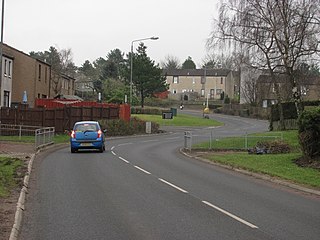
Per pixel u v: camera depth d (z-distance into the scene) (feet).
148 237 27.02
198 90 419.74
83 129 90.22
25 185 45.85
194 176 57.62
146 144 120.26
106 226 29.73
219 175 59.77
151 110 260.83
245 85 299.58
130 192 43.60
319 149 67.05
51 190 44.19
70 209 35.22
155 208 36.01
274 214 34.76
